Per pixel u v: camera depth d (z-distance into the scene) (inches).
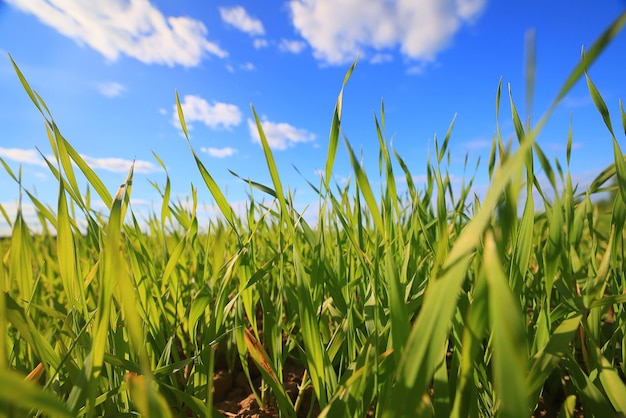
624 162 7.1
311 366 7.7
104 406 8.6
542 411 10.0
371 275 8.7
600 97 7.1
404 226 16.4
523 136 7.0
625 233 16.7
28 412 6.2
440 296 4.0
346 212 12.8
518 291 7.0
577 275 11.0
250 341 9.0
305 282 8.0
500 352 3.2
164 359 11.1
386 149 9.4
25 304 9.4
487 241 3.4
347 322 9.5
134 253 11.0
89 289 12.8
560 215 7.3
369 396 7.1
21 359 10.7
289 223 8.0
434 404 6.1
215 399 11.9
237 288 16.2
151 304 11.4
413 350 4.2
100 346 5.5
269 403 11.2
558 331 6.1
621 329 10.7
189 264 18.7
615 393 6.2
